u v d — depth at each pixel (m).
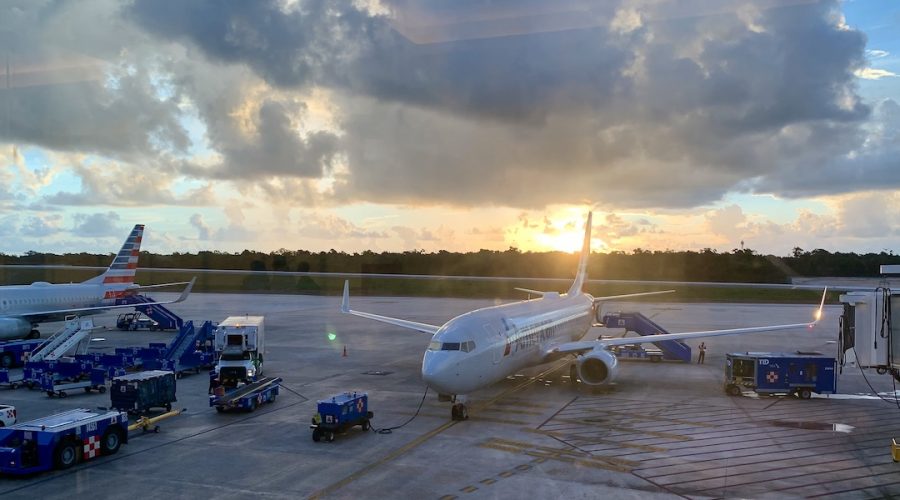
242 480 19.36
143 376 27.58
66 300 55.09
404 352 48.47
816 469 20.47
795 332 62.81
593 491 18.33
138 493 18.30
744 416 27.94
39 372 33.72
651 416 27.86
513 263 173.88
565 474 19.84
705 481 19.25
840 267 145.62
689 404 30.44
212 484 19.03
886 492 18.41
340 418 23.52
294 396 32.28
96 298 58.34
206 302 96.88
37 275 152.88
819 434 24.91
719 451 22.47
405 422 26.67
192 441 23.81
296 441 23.73
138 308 67.12
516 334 31.06
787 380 31.83
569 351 35.09
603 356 32.91
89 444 21.30
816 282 135.75
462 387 26.11
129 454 22.17
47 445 19.97
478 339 27.31
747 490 18.48
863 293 22.80
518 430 25.30
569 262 166.50
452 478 19.45
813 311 85.75
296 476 19.70
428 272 173.12
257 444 23.36
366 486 18.75
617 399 31.55
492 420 27.02
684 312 83.94
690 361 44.97
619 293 120.75
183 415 28.09
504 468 20.44
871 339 22.25
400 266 174.25
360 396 24.98
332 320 72.12
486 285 140.12
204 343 44.16
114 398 26.53
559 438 24.09
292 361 44.06
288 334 60.00
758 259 148.00
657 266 156.12
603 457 21.67
